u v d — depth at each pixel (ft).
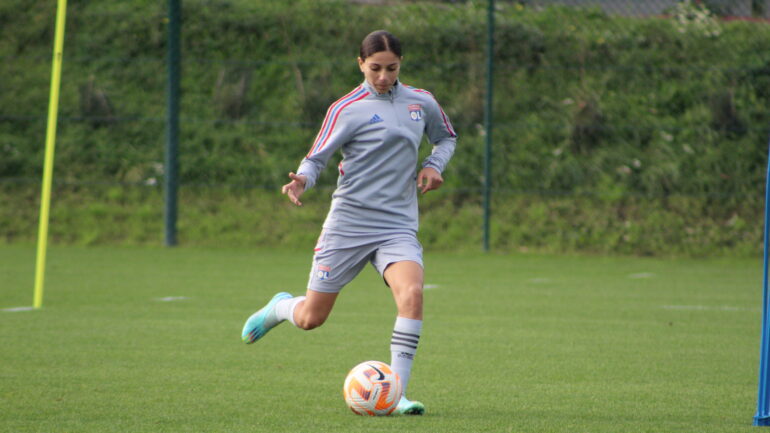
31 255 158.61
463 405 54.13
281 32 217.97
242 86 205.77
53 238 180.75
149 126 203.82
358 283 128.88
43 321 89.66
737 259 170.50
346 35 217.15
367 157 53.88
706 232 180.04
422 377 64.03
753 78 205.67
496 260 164.45
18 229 182.91
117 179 195.31
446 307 105.09
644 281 135.03
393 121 54.03
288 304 59.06
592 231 181.16
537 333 86.07
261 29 217.97
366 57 52.95
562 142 199.11
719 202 186.80
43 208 99.45
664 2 223.30
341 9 222.07
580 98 203.82
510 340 81.76
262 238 181.57
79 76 211.61
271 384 60.29
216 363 68.39
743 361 71.56
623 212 185.37
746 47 212.64
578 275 142.51
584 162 195.31
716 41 214.48
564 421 49.44
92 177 195.72
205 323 89.81
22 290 114.93
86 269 139.85
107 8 223.30
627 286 128.47
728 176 190.80
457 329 88.38
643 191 189.67
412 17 219.61
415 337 52.03
